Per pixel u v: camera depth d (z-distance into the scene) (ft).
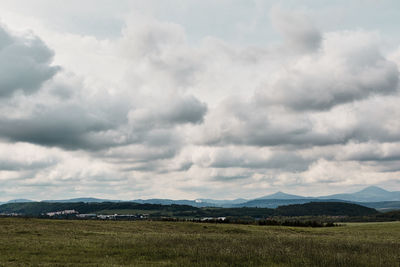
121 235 151.74
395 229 262.06
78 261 83.46
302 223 351.25
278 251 98.02
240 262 83.71
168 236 148.15
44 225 187.93
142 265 78.54
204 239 133.08
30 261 82.48
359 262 81.30
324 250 101.60
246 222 358.43
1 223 183.93
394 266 77.97
